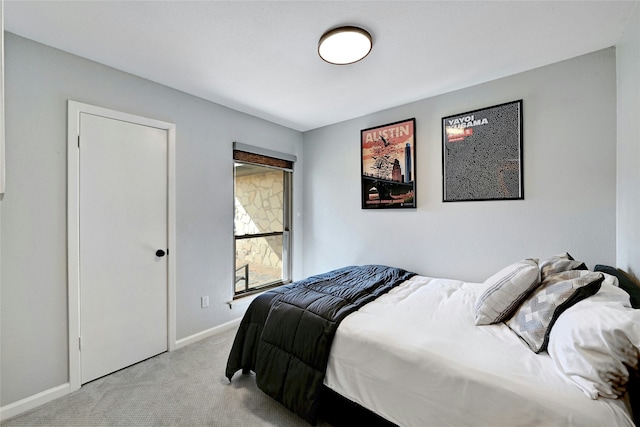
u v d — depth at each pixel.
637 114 1.54
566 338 1.06
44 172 1.81
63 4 1.45
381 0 1.44
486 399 1.05
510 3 1.48
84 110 1.97
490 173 2.35
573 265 1.47
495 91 2.33
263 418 1.63
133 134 2.22
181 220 2.53
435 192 2.67
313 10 1.52
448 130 2.57
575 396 0.94
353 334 1.48
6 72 1.67
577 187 2.01
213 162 2.79
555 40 1.81
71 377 1.89
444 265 2.62
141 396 1.83
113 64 2.07
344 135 3.38
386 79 2.33
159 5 1.47
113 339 2.11
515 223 2.26
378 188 3.06
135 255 2.23
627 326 0.92
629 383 0.92
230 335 2.77
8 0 1.42
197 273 2.66
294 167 3.72
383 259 3.05
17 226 1.71
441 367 1.18
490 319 1.50
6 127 1.68
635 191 1.58
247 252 3.24
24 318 1.73
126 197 2.18
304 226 3.82
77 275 1.93
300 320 1.68
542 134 2.13
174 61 2.04
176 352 2.42
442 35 1.74
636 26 1.50
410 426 1.23
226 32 1.70
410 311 1.70
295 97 2.69
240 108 2.96
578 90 2.00
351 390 1.43
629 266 1.67
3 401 1.66
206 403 1.76
